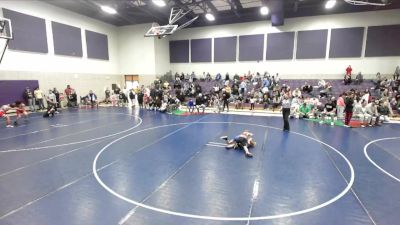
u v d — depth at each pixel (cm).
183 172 574
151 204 426
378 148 782
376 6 1791
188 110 1712
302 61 2078
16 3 1494
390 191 482
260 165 622
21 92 1560
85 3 1705
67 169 591
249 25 2202
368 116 1181
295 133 988
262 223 371
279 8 1802
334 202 436
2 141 853
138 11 1941
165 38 2464
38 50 1641
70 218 384
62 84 1841
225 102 1650
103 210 406
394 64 1842
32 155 699
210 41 2361
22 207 417
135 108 1833
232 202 435
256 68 2231
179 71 2534
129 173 566
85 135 946
